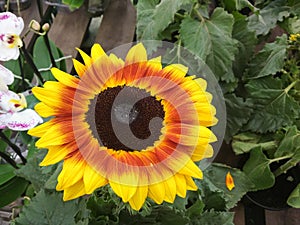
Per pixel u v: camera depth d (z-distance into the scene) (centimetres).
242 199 52
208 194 42
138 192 26
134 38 60
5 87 39
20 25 38
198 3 50
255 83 51
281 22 57
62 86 28
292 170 53
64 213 34
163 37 51
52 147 27
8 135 49
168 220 36
